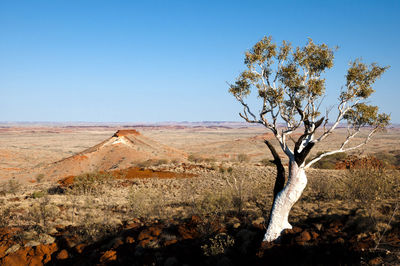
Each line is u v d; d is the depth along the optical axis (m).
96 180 31.88
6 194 31.36
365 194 12.80
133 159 61.59
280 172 10.16
